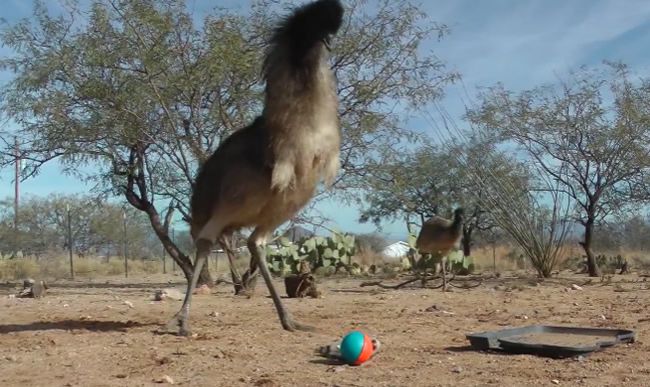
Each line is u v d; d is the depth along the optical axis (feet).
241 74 53.72
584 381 19.47
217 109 54.29
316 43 25.73
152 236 155.84
